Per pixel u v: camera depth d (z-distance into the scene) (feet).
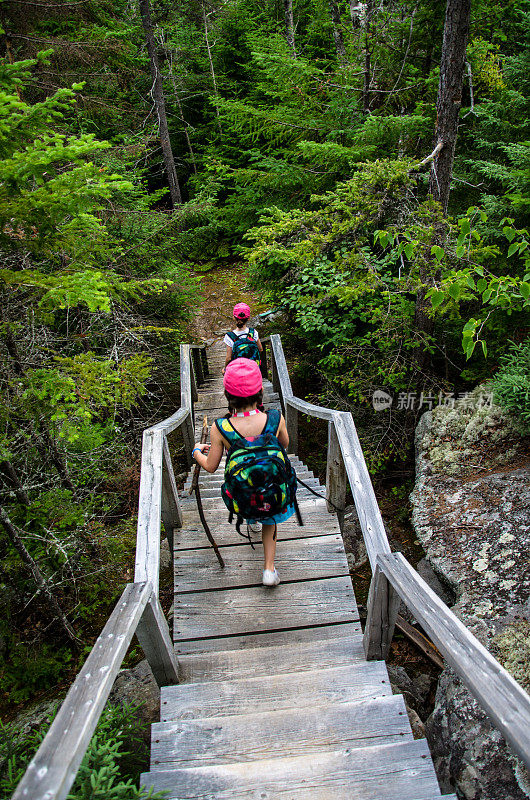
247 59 51.11
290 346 30.40
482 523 15.60
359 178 17.51
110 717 9.72
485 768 9.85
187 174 57.47
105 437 20.80
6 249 11.32
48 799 4.03
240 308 18.71
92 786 6.52
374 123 23.00
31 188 15.11
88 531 17.06
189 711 7.82
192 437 20.76
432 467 18.65
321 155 25.00
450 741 10.66
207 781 6.46
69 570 16.43
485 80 24.50
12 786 8.27
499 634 12.03
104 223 23.47
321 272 23.84
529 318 19.01
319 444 26.40
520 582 13.19
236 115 29.66
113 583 18.13
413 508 18.03
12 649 15.78
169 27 52.11
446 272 16.48
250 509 9.18
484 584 13.64
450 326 21.88
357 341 22.61
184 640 9.73
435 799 6.06
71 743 4.62
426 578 15.71
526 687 10.91
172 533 12.87
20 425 14.24
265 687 8.08
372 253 22.74
